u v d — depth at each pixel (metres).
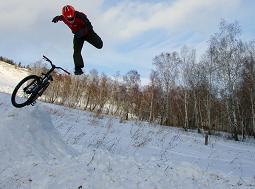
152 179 6.54
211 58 44.41
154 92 61.75
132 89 66.62
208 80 45.19
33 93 7.77
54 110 23.69
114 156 7.56
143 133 21.50
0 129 7.71
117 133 19.53
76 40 7.02
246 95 47.16
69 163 6.64
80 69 7.11
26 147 7.57
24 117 8.35
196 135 32.88
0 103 8.74
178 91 59.34
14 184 5.80
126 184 6.10
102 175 6.25
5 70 102.19
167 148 17.45
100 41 7.10
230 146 25.61
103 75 68.31
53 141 8.55
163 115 58.94
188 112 57.28
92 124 21.03
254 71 44.34
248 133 51.50
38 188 5.72
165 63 56.94
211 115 55.47
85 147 10.68
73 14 6.62
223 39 43.75
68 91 60.56
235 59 43.00
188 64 50.72
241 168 15.09
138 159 7.73
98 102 62.88
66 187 5.74
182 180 6.85
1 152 6.99
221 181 7.32
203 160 15.59
